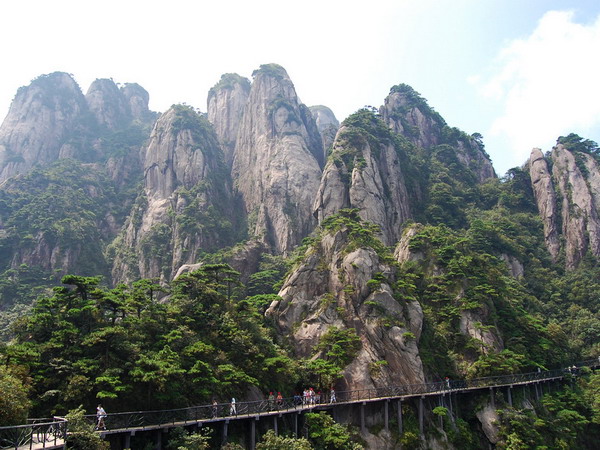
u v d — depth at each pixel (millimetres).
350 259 70000
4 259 110375
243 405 44750
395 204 107750
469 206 117375
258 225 120875
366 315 64812
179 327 48625
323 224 83250
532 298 90625
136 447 35844
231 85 174375
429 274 78750
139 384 39469
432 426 56844
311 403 49906
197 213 117625
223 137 162500
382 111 150875
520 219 116250
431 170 123688
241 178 141000
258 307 71438
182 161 132750
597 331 83875
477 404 61188
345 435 46188
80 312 42125
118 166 153750
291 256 105688
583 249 108688
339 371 56938
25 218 118188
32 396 34875
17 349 36062
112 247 123562
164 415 37625
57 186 131250
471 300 73188
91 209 132375
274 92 148875
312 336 64875
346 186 104125
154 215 122688
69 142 167500
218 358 48625
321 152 147250
